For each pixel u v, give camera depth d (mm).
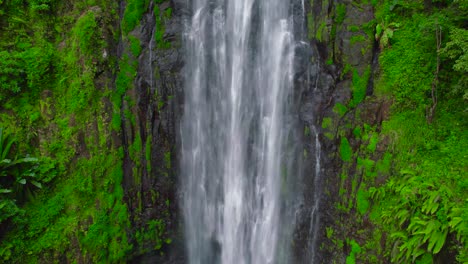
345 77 10586
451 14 8633
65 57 10656
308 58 11125
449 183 8156
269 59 11617
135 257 11750
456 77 9008
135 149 11508
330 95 10844
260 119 11867
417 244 7996
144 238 11789
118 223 11078
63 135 10469
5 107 9922
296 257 11727
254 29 11672
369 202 9695
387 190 9297
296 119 11422
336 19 10602
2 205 9039
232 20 11781
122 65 11328
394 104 9672
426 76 9297
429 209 7914
